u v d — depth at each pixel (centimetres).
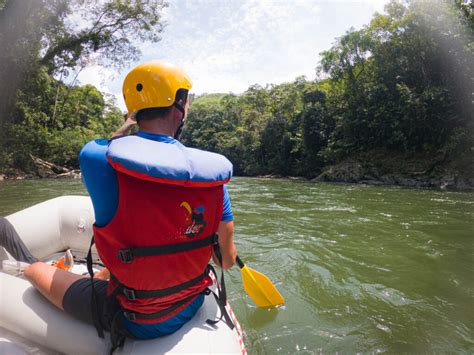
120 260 117
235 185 1684
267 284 246
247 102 5253
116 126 4744
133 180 110
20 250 219
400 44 2250
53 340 138
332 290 294
